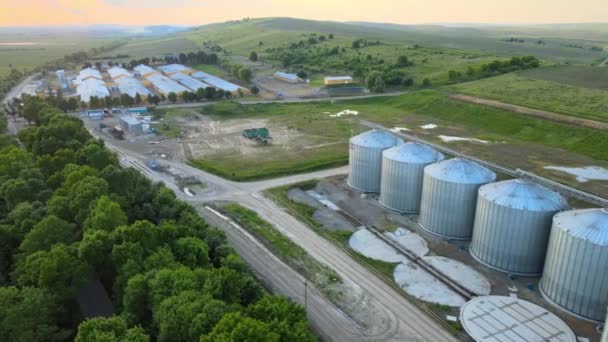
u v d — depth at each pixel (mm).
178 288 43469
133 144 124188
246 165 104250
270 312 40469
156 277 45031
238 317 37000
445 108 150000
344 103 176625
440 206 68438
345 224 75125
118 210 59062
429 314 51594
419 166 75312
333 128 137375
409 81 191500
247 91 193125
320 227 73750
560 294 51594
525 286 56656
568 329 48094
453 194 66562
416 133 126812
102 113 158250
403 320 50625
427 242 68312
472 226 67875
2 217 71438
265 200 85062
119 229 53938
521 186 58938
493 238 59719
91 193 64438
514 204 57250
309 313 51469
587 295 48969
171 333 39469
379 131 89312
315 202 84688
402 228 73062
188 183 94438
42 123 121062
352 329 48969
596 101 134500
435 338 47688
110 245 52594
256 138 126125
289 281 57906
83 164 86375
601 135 107750
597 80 166875
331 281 58031
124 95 172500
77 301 52938
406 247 66688
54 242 56281
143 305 45312
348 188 91500
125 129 141000
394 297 54844
